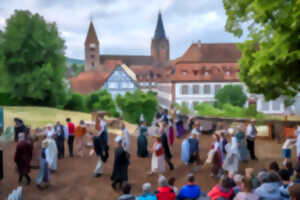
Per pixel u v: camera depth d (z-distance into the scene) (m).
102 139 10.62
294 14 7.17
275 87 12.89
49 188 9.34
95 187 9.47
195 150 10.85
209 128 19.33
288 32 7.84
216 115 21.41
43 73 33.94
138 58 141.12
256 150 14.06
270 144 15.55
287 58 8.62
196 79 53.97
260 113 21.33
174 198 6.20
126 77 76.44
